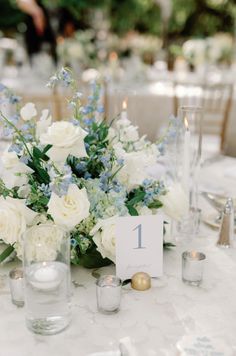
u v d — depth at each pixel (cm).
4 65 459
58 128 97
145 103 335
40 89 355
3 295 95
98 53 464
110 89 336
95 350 78
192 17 628
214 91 330
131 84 390
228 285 100
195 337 80
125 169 105
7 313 88
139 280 97
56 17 502
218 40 461
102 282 89
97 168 107
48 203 93
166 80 417
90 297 94
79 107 109
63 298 82
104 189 102
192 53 450
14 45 498
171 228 126
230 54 458
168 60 544
